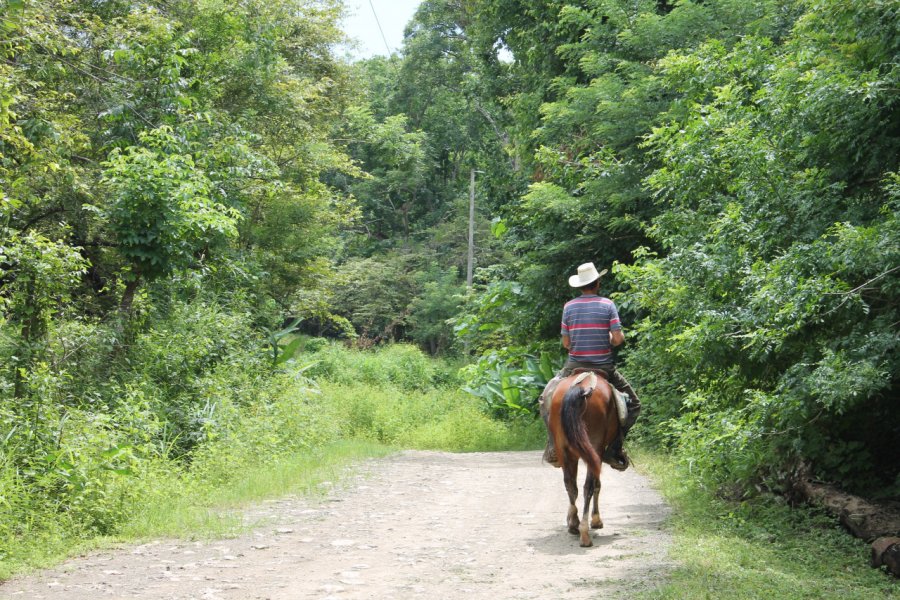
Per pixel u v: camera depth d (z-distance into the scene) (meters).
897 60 7.89
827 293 7.29
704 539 8.09
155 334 15.00
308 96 23.88
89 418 10.65
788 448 9.40
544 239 22.56
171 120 16.05
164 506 9.73
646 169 18.91
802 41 10.09
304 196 26.80
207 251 19.05
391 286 52.72
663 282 10.88
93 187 14.94
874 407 8.87
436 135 58.53
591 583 6.55
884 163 8.48
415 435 22.53
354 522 9.63
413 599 6.23
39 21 14.06
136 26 16.56
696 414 10.49
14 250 11.59
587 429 8.13
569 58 25.11
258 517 9.84
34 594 6.50
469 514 10.28
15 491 8.55
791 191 9.12
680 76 12.62
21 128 12.77
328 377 32.31
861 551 7.53
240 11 20.78
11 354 11.84
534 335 25.25
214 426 13.65
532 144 27.06
